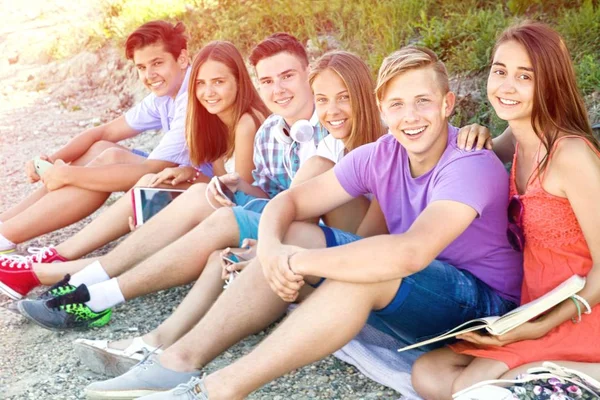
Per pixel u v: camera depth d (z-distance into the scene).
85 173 4.41
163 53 4.60
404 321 2.83
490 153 2.79
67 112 8.12
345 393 2.99
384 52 5.82
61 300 3.53
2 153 6.99
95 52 8.95
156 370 2.93
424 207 2.88
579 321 2.62
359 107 3.31
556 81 2.63
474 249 2.89
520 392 2.49
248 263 3.18
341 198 3.13
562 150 2.60
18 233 4.43
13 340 3.71
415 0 6.07
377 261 2.58
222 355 3.33
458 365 2.79
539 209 2.68
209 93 4.12
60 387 3.21
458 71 5.27
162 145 4.56
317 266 2.66
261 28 7.23
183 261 3.44
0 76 9.52
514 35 2.69
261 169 4.02
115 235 4.19
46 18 10.51
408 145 2.80
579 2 5.26
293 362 2.66
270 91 3.73
